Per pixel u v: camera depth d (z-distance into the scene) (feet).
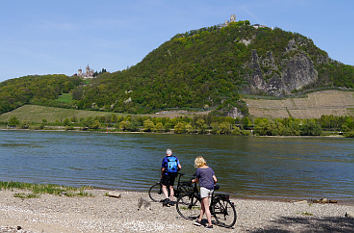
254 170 155.84
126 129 608.60
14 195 69.77
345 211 70.08
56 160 179.01
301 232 47.65
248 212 63.62
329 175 142.51
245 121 637.30
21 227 40.50
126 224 45.70
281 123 572.92
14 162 166.81
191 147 292.20
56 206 59.98
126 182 113.70
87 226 43.75
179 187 62.59
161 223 47.37
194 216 54.44
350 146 334.44
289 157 224.33
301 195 97.30
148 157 202.18
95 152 230.48
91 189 92.94
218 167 165.58
